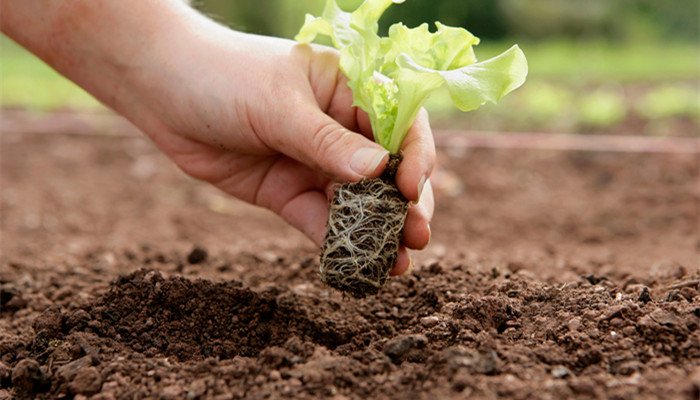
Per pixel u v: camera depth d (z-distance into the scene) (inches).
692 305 18.2
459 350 17.3
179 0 20.9
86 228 34.6
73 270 24.0
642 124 54.8
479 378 16.8
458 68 18.3
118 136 55.0
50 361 18.1
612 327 17.9
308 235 21.7
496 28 132.1
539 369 17.1
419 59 18.7
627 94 68.7
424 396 16.6
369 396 16.8
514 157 47.8
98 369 17.8
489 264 23.2
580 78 80.4
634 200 39.2
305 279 22.8
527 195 41.2
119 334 18.9
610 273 22.7
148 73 20.3
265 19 89.7
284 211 21.9
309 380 17.0
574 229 34.9
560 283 20.7
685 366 16.9
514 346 17.7
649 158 45.6
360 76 18.8
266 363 17.5
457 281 21.2
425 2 127.5
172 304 19.4
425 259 24.2
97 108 64.9
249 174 21.6
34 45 20.9
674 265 23.6
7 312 21.1
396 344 17.8
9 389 17.9
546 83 76.9
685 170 43.0
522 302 19.4
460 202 40.1
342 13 19.7
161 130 21.4
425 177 18.8
